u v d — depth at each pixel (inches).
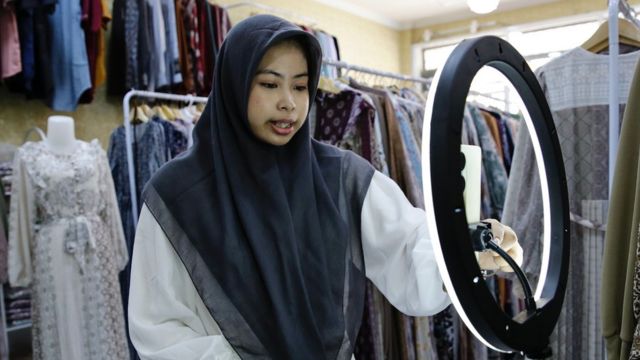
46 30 83.3
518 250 28.3
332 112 62.1
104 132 106.0
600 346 48.5
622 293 33.3
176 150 83.2
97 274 73.0
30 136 94.5
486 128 79.0
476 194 26.1
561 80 50.7
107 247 75.4
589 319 49.3
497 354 72.8
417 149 66.7
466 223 22.5
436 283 29.7
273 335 31.1
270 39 29.5
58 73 85.4
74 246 70.2
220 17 111.5
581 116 49.6
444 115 21.9
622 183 33.3
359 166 37.3
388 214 35.2
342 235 34.2
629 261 30.8
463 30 192.9
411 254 32.6
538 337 27.3
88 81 87.0
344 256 34.1
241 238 32.1
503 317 24.2
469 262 22.3
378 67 196.7
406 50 208.1
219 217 32.5
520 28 179.2
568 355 49.7
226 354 29.8
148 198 32.7
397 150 64.3
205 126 35.2
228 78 32.5
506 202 48.8
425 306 30.5
